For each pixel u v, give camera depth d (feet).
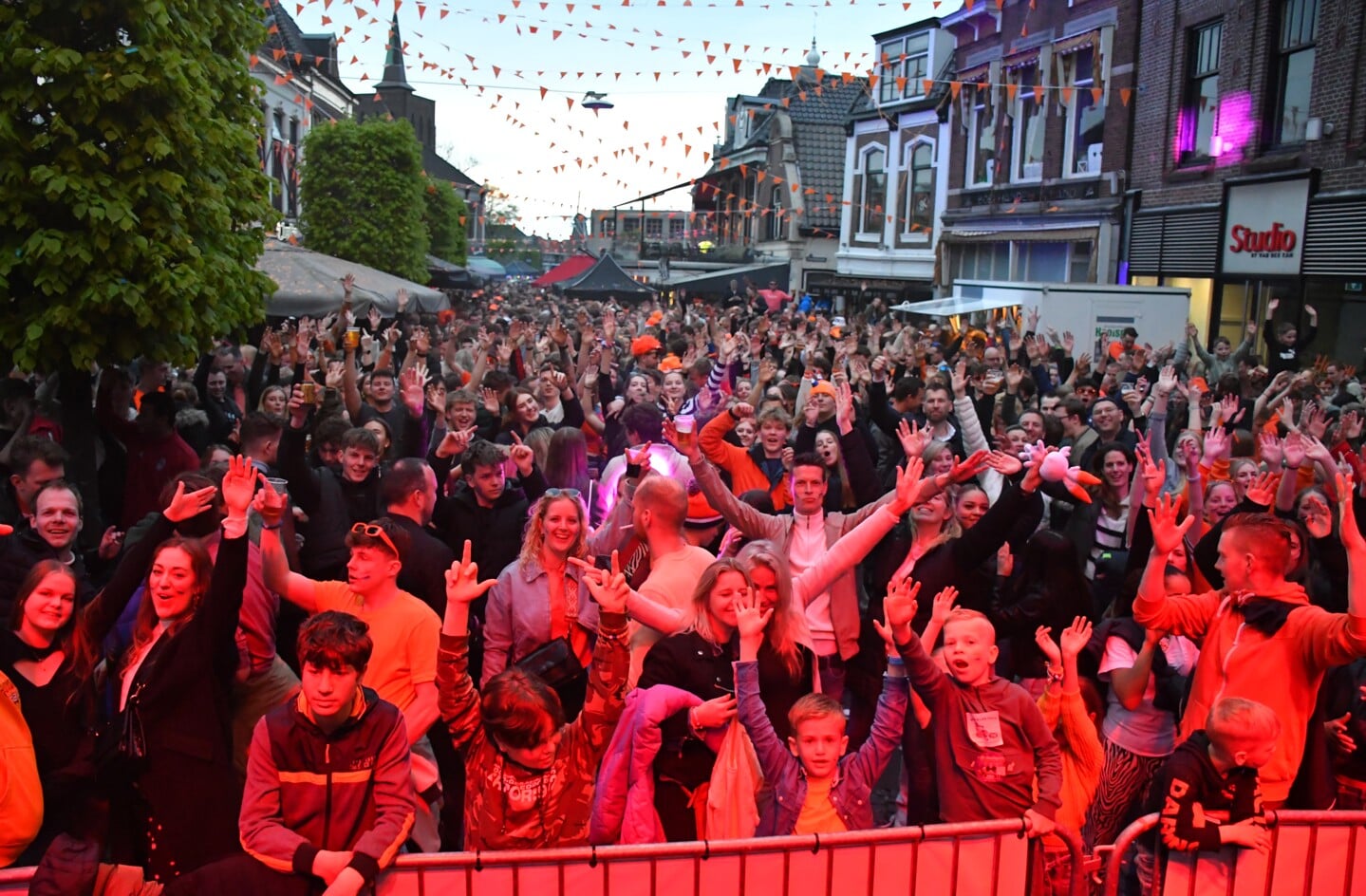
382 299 53.36
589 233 224.33
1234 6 60.49
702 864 11.28
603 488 23.31
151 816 12.65
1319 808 13.73
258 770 11.40
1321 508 18.90
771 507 21.49
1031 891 12.16
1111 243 73.41
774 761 12.69
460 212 129.08
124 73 24.86
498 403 30.25
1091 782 14.20
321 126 85.71
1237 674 13.57
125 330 26.48
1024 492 17.20
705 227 166.30
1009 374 38.63
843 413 23.89
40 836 13.29
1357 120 52.03
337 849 11.37
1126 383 41.78
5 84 24.66
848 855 11.57
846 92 139.03
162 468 25.03
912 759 13.80
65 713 12.99
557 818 12.25
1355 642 12.65
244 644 15.03
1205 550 18.72
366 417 29.60
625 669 12.55
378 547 14.43
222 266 27.86
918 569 18.17
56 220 25.77
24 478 18.84
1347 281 52.31
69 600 13.05
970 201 93.97
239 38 30.35
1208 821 12.03
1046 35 80.79
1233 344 61.62
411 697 14.47
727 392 37.24
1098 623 20.21
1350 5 52.26
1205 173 63.57
